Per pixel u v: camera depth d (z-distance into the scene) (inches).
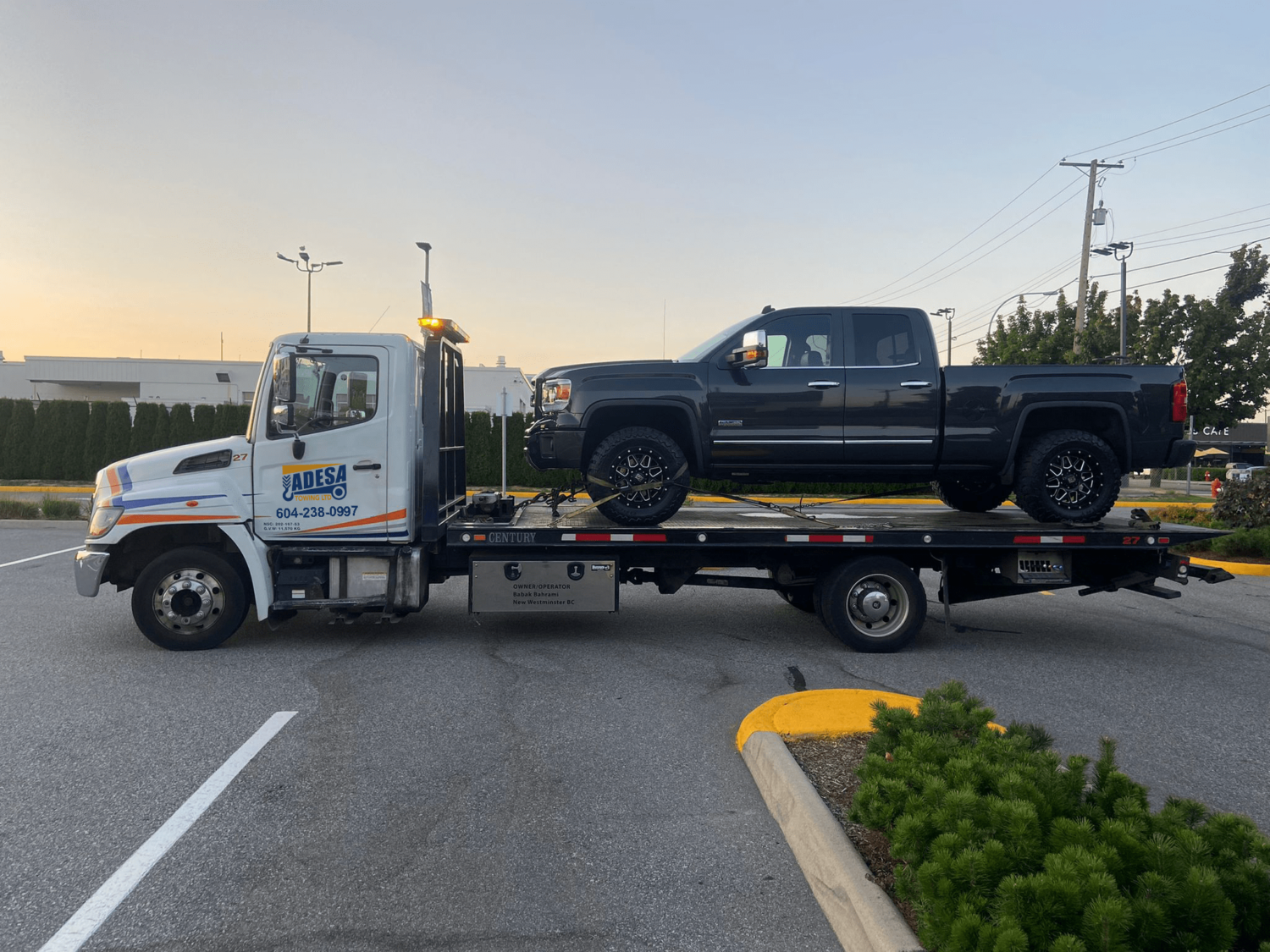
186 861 137.9
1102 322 1488.7
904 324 289.4
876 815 127.3
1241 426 2714.1
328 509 275.6
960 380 284.8
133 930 118.0
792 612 354.0
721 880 134.0
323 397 275.3
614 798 164.2
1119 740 199.3
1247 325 1475.1
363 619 297.4
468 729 202.2
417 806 159.5
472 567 284.5
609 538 279.7
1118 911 92.8
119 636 295.9
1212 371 1465.3
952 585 301.0
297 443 272.8
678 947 116.0
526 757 184.9
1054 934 96.0
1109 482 287.1
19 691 230.5
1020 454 293.9
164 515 269.4
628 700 226.7
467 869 136.3
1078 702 230.4
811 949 116.2
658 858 140.8
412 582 278.7
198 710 215.6
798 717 195.5
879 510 352.2
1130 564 296.7
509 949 114.6
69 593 376.5
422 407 288.0
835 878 124.4
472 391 1616.6
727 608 362.9
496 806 160.2
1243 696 237.9
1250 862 106.4
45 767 177.3
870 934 110.0
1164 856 105.3
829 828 137.4
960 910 101.3
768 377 285.1
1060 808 120.7
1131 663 274.5
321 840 145.6
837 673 257.9
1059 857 101.4
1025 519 315.9
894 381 284.4
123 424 1100.5
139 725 203.5
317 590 276.1
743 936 118.9
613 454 285.0
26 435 1098.7
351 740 194.9
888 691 239.9
